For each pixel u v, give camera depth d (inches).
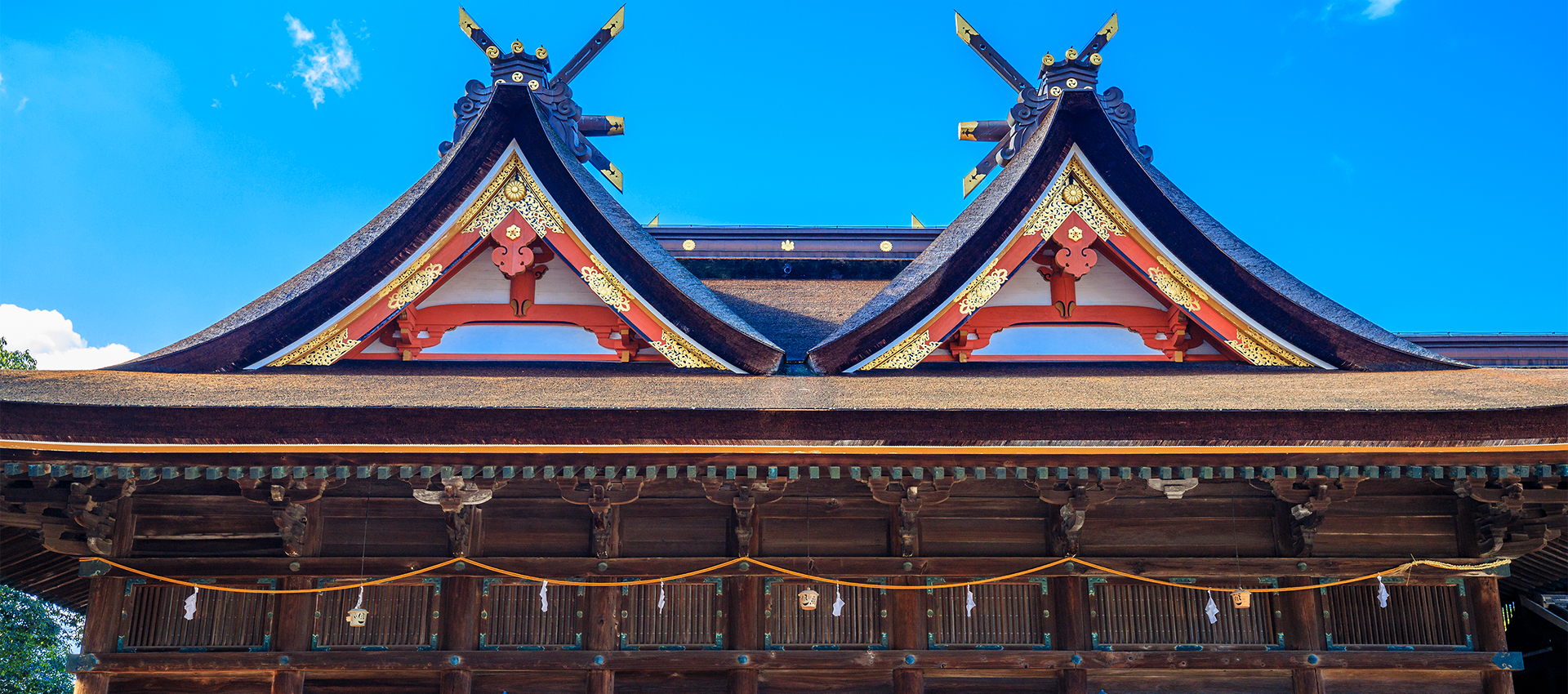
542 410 272.8
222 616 329.7
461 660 322.7
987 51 526.0
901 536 337.1
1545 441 271.4
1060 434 277.7
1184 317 399.2
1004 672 335.3
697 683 332.2
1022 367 390.0
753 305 503.8
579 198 388.2
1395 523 346.9
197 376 341.4
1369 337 370.3
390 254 379.6
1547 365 574.9
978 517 347.3
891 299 388.8
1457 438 277.4
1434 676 336.8
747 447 276.8
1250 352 393.7
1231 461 289.6
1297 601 341.1
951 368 386.6
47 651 861.8
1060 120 403.5
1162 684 335.0
